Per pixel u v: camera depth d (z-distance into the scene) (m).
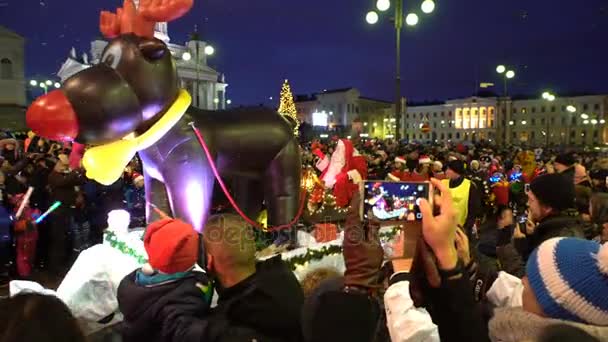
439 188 1.54
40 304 1.16
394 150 16.22
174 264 2.02
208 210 3.50
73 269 3.28
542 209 3.36
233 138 3.72
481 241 5.22
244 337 1.85
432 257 1.49
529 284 1.48
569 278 1.37
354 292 1.59
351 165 5.22
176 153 3.36
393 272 1.89
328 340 1.58
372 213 1.73
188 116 3.45
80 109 2.73
